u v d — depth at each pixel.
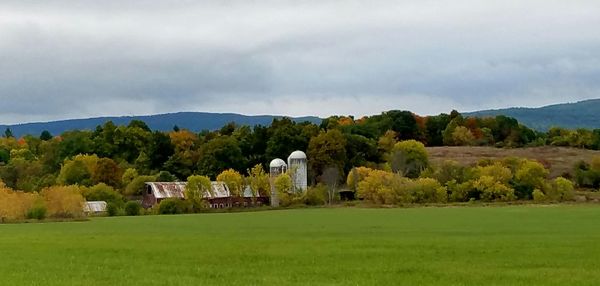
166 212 165.50
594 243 69.06
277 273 47.97
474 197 179.62
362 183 181.25
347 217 127.44
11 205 135.00
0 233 92.75
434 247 65.44
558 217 119.69
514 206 161.38
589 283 43.12
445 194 178.12
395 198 177.12
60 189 144.88
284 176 189.50
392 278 45.50
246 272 48.53
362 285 42.72
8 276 46.88
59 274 47.91
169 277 46.12
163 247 67.69
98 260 56.59
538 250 62.12
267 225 107.12
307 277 46.09
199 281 44.34
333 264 52.88
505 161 197.88
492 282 43.72
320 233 87.50
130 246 69.19
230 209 173.88
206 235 85.69
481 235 81.75
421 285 42.75
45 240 77.88
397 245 67.94
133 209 164.12
